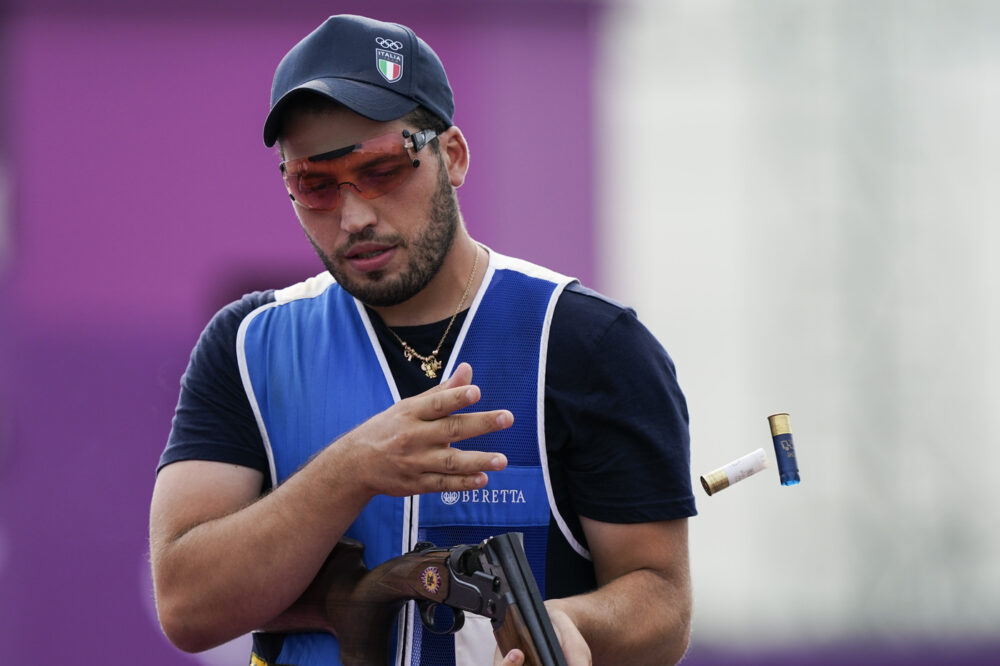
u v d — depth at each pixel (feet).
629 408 26.45
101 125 86.07
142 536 82.43
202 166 86.74
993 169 88.07
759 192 87.81
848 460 87.20
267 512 24.61
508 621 22.63
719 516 86.28
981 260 88.02
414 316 27.14
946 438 87.76
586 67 86.99
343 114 25.00
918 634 85.46
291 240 87.20
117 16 86.07
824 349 87.51
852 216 87.56
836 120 87.86
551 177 86.99
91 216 85.97
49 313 84.99
